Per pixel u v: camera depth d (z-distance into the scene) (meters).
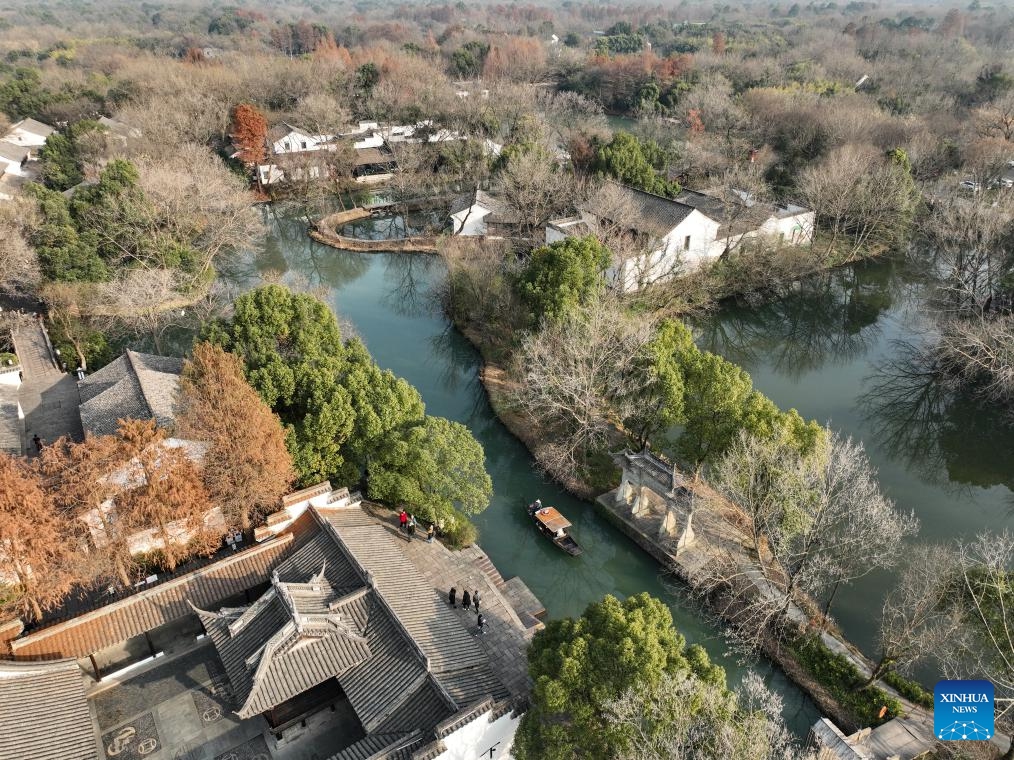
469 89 145.62
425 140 113.81
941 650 33.75
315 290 68.38
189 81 126.44
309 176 108.69
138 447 32.22
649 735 23.61
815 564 37.44
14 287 67.94
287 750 29.16
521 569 43.34
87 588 33.84
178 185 74.31
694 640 38.25
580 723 24.95
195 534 34.62
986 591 30.16
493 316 63.78
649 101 137.75
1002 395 58.72
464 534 42.19
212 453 34.56
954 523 48.09
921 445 57.81
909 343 70.50
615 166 85.44
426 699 27.36
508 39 199.50
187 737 29.73
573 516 47.41
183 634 34.66
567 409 48.22
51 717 27.30
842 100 116.06
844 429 58.66
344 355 47.19
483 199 90.69
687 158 100.12
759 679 28.00
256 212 87.75
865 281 86.31
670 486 41.50
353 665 28.89
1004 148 90.81
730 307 76.62
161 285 63.50
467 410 59.50
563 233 73.50
